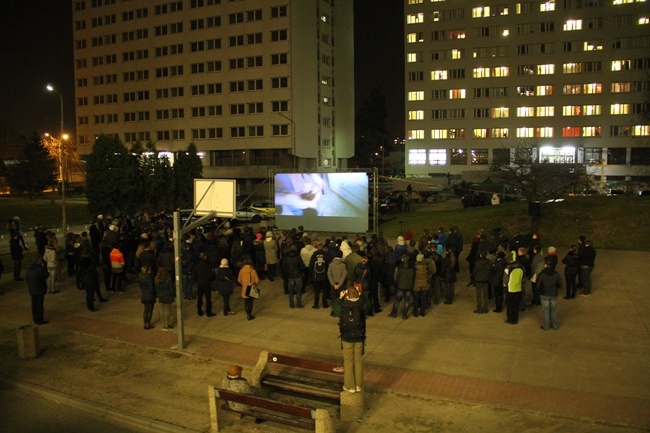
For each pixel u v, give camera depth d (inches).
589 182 1615.4
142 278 547.2
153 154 1578.5
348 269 631.8
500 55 3496.6
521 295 586.2
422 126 3668.8
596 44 3331.7
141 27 3388.3
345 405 341.4
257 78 3083.2
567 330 517.3
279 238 799.7
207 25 3193.9
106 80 3545.8
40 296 575.8
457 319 562.6
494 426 329.7
